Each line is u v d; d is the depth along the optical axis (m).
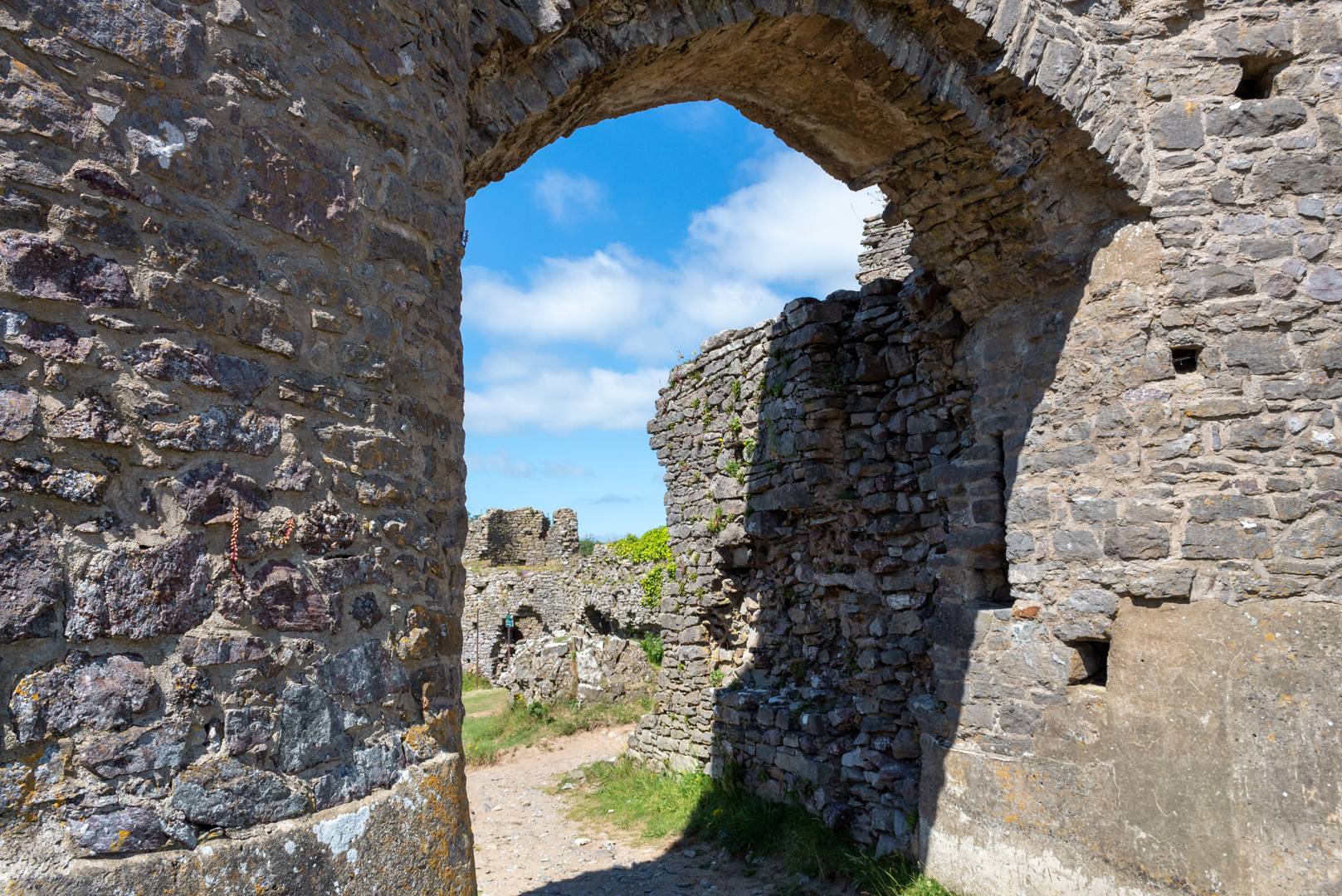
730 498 7.87
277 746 1.98
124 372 1.81
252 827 1.89
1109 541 4.39
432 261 2.70
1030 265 4.82
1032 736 4.61
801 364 6.71
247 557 1.99
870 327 6.29
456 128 2.92
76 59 1.78
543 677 12.72
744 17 3.86
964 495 5.21
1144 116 4.47
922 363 5.79
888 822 5.52
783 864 5.93
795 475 6.75
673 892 5.77
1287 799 3.72
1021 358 4.94
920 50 4.26
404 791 2.26
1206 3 4.48
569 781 9.20
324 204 2.28
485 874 6.50
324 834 2.01
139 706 1.75
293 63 2.23
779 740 6.88
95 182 1.79
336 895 2.00
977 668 4.95
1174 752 4.04
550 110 3.65
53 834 1.59
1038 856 4.45
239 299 2.05
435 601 2.58
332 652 2.15
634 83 4.08
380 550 2.35
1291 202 4.30
